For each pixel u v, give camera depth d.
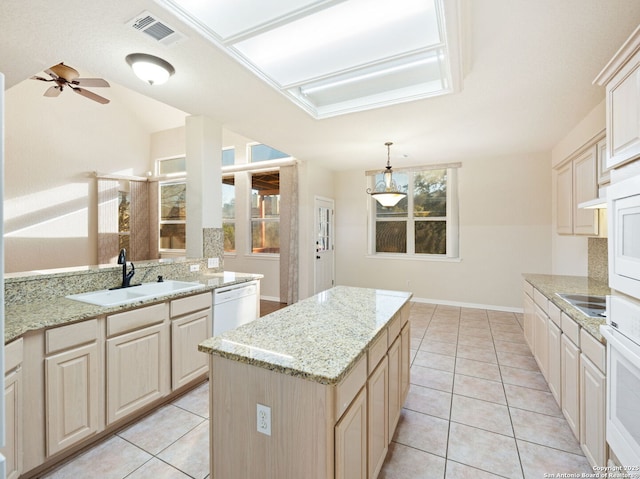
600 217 2.79
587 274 3.54
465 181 5.38
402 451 1.96
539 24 1.84
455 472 1.78
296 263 5.62
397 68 2.48
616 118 1.67
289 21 1.76
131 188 6.99
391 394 1.91
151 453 1.91
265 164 5.95
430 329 4.27
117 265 2.70
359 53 2.16
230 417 1.36
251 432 1.31
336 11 1.76
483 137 4.04
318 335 1.57
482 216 5.27
